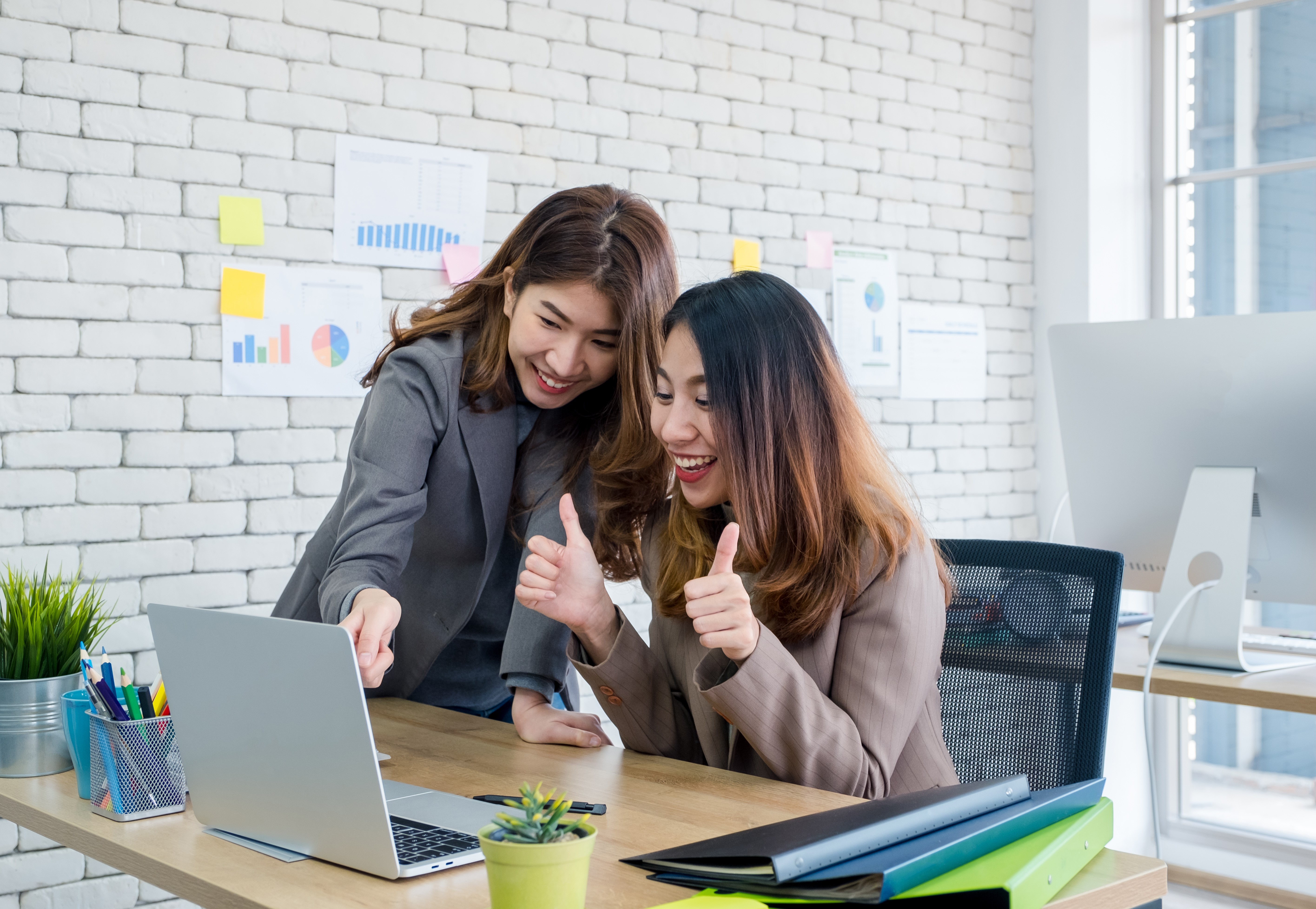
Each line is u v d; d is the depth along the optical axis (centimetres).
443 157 295
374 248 287
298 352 278
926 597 138
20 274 245
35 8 245
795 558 137
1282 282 359
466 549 170
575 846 84
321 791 103
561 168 314
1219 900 340
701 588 127
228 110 267
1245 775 359
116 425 256
